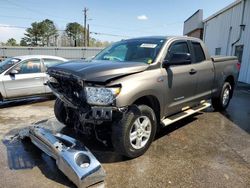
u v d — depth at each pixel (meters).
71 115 3.82
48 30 70.69
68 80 3.35
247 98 8.21
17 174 3.04
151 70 3.58
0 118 5.50
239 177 3.01
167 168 3.21
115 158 3.48
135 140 3.43
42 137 3.37
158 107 3.79
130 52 4.16
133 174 3.06
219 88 5.66
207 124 5.08
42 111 6.13
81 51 27.50
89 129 3.35
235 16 14.31
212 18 19.08
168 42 4.09
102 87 3.01
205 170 3.18
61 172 3.08
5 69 6.63
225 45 16.02
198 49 4.88
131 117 3.23
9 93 6.61
